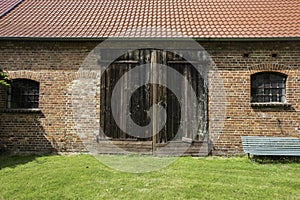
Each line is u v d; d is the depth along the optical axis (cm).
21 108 994
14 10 1149
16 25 1033
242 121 951
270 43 954
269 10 1093
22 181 668
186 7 1175
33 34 973
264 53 954
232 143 949
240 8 1127
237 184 653
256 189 623
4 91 983
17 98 997
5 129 976
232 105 955
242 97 955
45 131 977
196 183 655
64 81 983
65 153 967
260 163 845
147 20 1070
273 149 899
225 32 965
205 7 1162
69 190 616
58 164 809
